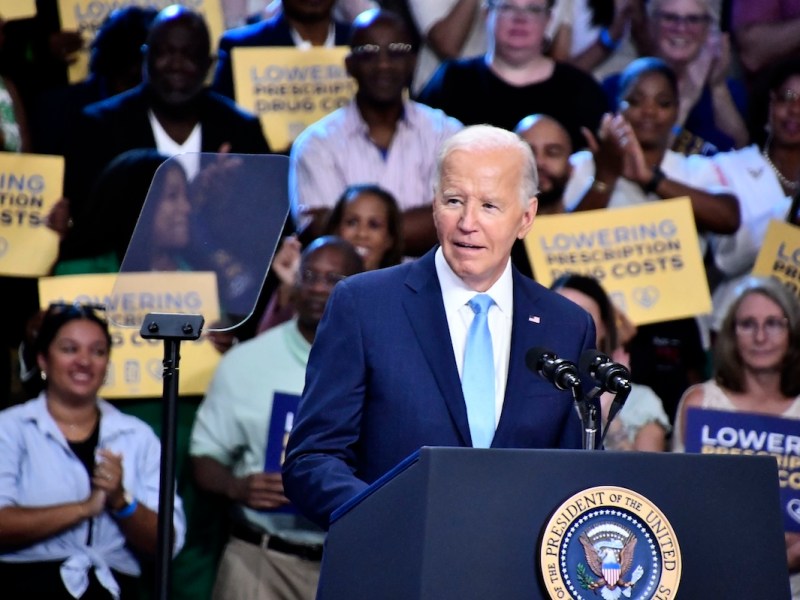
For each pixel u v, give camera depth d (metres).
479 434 10.14
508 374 10.22
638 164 21.02
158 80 20.38
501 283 10.52
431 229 20.45
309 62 20.88
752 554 7.71
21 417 18.58
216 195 10.21
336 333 10.26
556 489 7.47
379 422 10.08
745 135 21.53
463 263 9.96
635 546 7.46
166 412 9.34
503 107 21.14
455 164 9.96
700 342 20.80
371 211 20.03
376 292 10.39
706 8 21.48
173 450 9.34
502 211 9.88
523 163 10.06
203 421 19.00
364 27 20.50
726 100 21.56
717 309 20.92
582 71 21.33
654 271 20.88
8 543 18.08
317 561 18.59
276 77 20.86
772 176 21.42
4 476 18.27
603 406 20.00
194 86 20.50
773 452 20.14
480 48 21.22
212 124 20.64
